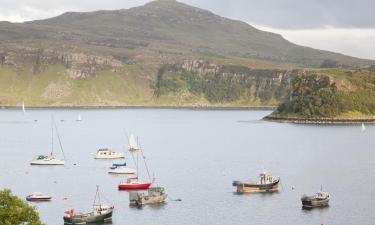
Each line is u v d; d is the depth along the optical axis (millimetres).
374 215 147000
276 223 139500
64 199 165125
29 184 189625
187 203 159250
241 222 140250
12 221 86625
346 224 139000
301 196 167625
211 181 194250
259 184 174875
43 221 140500
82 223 138375
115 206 155875
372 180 196875
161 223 139000
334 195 170500
